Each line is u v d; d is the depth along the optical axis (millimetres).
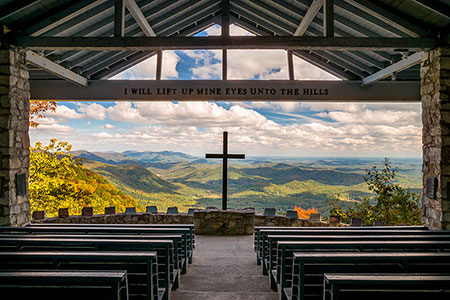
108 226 4367
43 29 5152
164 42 5164
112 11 6051
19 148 5199
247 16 7734
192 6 7102
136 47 5184
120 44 5164
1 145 4930
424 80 5348
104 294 1764
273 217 7754
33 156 10383
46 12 5148
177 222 7941
